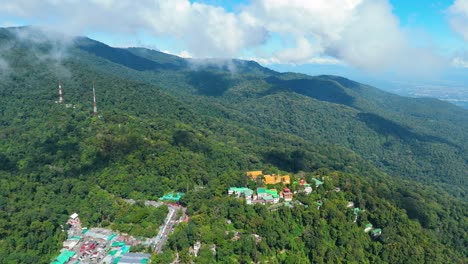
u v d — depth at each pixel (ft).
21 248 463.01
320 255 515.50
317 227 553.23
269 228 516.73
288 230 541.34
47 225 500.33
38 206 548.31
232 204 556.10
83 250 475.31
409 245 565.12
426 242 593.01
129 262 442.09
